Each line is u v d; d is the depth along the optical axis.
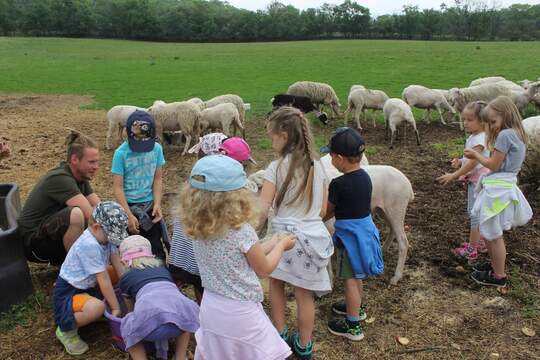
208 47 61.84
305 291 3.68
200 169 2.80
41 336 4.14
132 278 3.68
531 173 7.19
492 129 4.59
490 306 4.51
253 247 2.89
